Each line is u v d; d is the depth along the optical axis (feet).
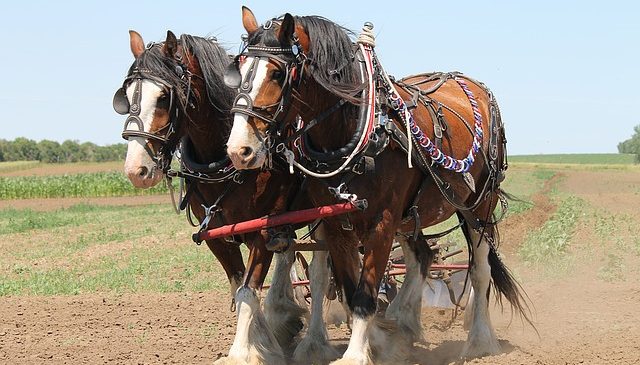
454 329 27.40
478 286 23.27
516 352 22.52
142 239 62.23
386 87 19.42
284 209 20.83
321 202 19.58
